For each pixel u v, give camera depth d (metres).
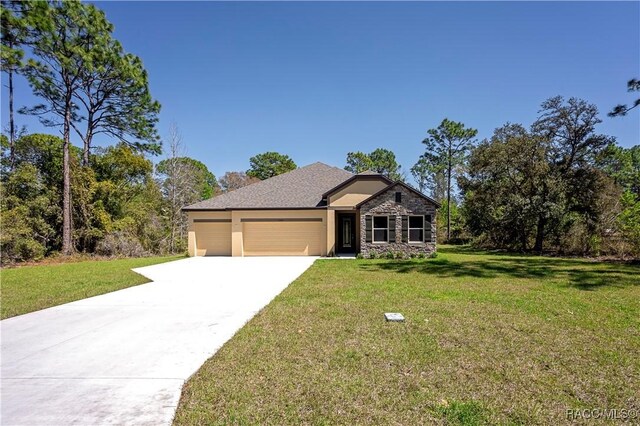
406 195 18.78
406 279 10.91
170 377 3.97
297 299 7.92
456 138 41.22
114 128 26.19
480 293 8.57
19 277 12.56
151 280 11.41
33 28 18.83
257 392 3.59
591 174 20.50
